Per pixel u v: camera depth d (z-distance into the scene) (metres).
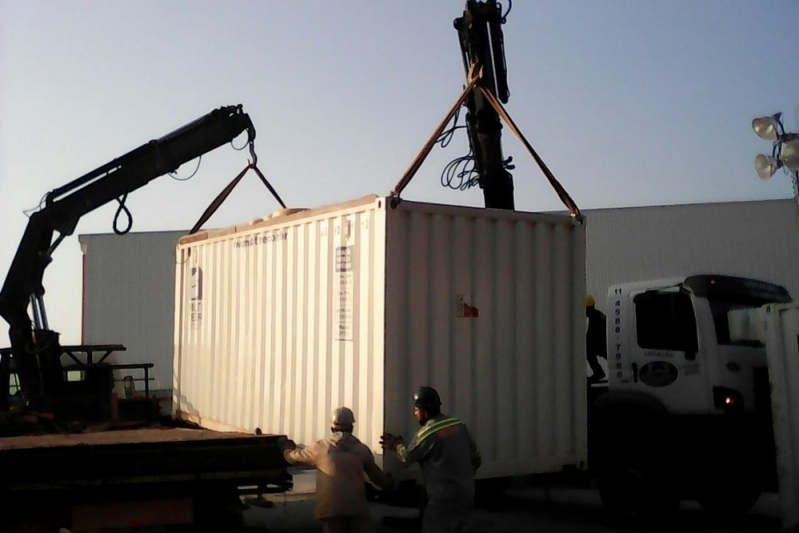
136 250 35.56
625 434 9.23
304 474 12.66
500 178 9.23
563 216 7.63
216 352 9.71
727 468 8.76
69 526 6.49
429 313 6.75
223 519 6.96
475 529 9.13
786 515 8.38
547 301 7.48
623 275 30.05
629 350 9.48
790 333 8.38
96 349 11.59
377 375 6.54
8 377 10.70
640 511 8.98
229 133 11.06
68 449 6.39
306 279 7.72
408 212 6.70
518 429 7.20
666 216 29.69
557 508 10.35
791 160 10.20
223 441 6.78
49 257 10.62
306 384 7.61
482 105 9.08
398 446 6.29
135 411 10.83
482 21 8.92
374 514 9.65
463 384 6.89
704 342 8.77
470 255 7.03
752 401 8.95
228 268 9.53
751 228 28.39
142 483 6.59
